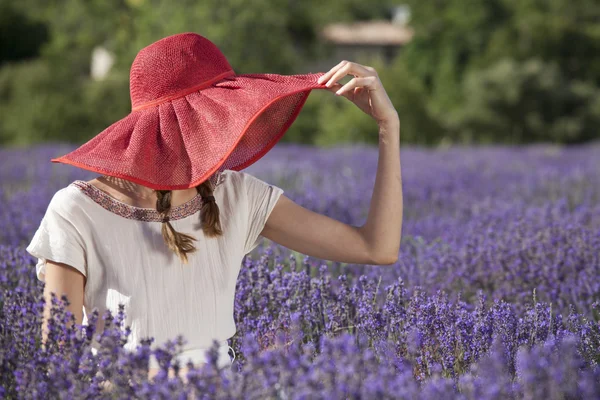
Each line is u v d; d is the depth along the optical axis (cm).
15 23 4353
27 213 651
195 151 241
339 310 338
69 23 3450
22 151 1617
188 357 248
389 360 259
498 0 3850
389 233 269
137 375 219
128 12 3189
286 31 3303
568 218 598
